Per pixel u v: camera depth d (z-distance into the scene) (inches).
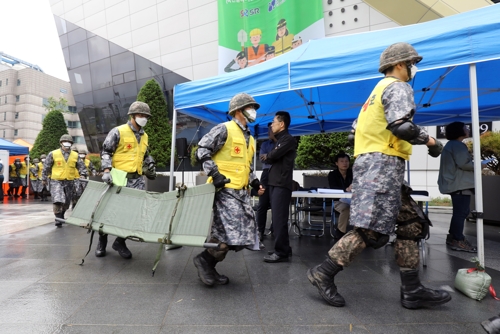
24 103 2549.2
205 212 108.9
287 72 135.8
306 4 444.5
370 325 80.8
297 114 254.4
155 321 82.9
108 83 737.6
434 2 351.6
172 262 142.8
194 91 171.0
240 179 107.6
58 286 110.0
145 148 160.6
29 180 570.3
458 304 94.3
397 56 87.8
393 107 81.4
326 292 92.9
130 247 173.5
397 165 86.4
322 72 128.1
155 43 660.1
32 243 184.9
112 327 79.4
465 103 214.2
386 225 85.1
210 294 102.9
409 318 85.0
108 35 719.7
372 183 85.6
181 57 633.6
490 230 233.8
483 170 295.7
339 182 204.1
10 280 116.3
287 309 90.9
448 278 119.3
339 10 432.1
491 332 67.2
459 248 164.1
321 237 206.1
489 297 100.2
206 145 103.6
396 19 377.1
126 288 108.3
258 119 269.6
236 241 102.5
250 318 84.8
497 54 100.8
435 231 227.5
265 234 214.7
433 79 186.4
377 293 104.0
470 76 106.0
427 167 414.9
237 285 112.0
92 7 735.7
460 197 164.1
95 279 118.0
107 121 759.7
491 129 369.1
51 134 697.0
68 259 147.6
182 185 119.5
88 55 756.6
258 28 491.8
